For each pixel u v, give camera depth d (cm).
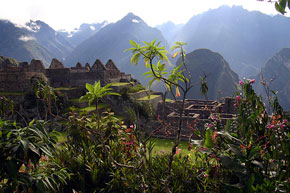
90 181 370
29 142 229
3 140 229
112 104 2166
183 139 1450
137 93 2292
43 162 376
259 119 283
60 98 1803
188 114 1731
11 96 1688
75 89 2148
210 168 280
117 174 343
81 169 366
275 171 253
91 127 400
